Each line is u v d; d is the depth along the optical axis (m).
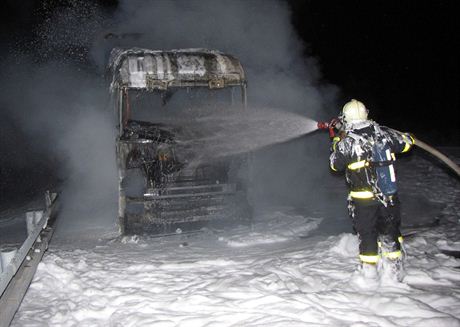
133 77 6.80
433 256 5.02
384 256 4.27
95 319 3.99
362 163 4.18
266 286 4.29
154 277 4.84
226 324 3.61
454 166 4.48
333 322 3.55
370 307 3.80
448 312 3.68
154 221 6.88
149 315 3.87
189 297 4.12
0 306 3.94
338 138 4.50
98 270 5.16
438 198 8.69
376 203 4.19
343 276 4.51
